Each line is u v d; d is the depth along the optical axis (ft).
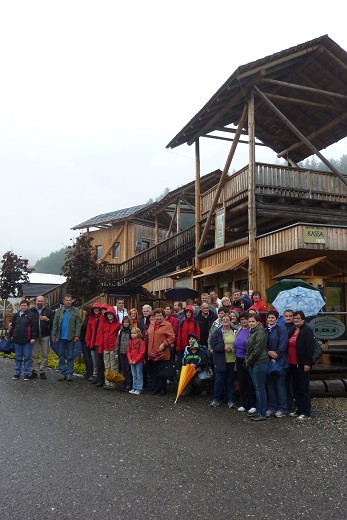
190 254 68.39
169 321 29.48
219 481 13.93
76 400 25.29
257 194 44.68
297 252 40.96
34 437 18.35
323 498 12.76
